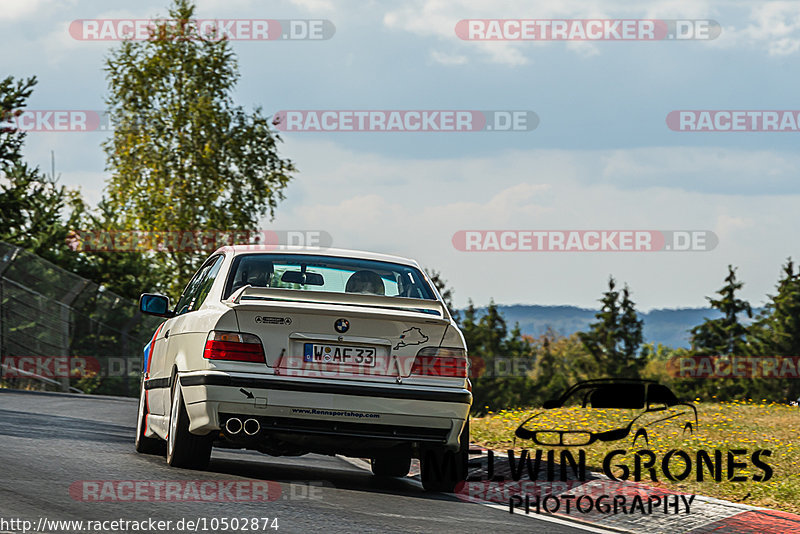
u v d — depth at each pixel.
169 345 27.25
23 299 80.25
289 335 23.94
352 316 24.05
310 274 26.64
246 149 132.88
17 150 97.31
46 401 52.19
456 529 20.33
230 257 26.95
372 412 23.89
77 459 25.98
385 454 25.69
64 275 84.12
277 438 24.16
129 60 133.88
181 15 135.50
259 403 23.53
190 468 25.72
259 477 25.42
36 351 80.44
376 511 21.61
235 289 25.69
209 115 129.62
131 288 125.44
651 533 22.56
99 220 131.62
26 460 24.97
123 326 89.94
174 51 133.50
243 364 23.77
